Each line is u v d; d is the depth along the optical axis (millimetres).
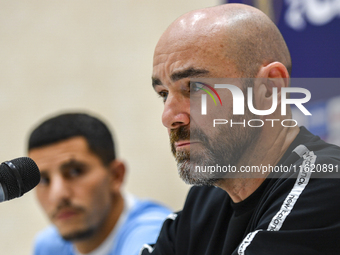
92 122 3439
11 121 6535
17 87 6566
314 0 3670
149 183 6172
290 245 1321
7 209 6273
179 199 6121
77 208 3221
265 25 1699
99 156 3352
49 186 3254
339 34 3568
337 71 3586
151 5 6363
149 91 6305
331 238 1315
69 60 6488
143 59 6340
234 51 1613
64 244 3824
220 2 4684
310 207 1359
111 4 6445
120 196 3490
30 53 6574
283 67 1661
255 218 1542
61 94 6461
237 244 1646
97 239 3338
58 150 3244
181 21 1682
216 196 1918
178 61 1609
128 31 6395
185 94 1640
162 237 2037
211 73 1604
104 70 6406
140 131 6262
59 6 6566
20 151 6488
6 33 6641
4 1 6672
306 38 3744
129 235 3240
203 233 1869
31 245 6184
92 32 6469
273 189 1532
